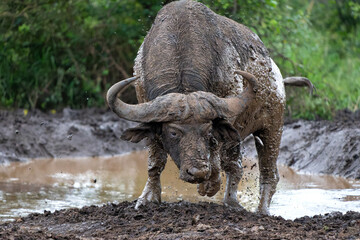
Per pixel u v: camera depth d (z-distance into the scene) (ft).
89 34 126.41
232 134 51.90
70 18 125.90
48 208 66.08
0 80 121.90
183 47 54.54
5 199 70.54
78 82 124.88
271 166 65.92
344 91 126.21
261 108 62.54
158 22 57.88
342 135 92.07
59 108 124.88
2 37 123.85
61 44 126.93
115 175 87.56
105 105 127.03
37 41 126.31
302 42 126.52
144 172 90.53
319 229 48.57
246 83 59.47
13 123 106.93
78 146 107.14
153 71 54.29
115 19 125.90
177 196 71.92
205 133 49.67
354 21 159.53
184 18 56.44
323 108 110.73
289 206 66.95
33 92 123.34
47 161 99.71
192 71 53.36
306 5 161.38
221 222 51.13
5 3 122.72
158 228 49.90
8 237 47.16
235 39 60.03
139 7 124.26
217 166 53.83
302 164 94.22
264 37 111.14
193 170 48.47
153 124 51.29
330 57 148.97
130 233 49.52
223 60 56.29
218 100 50.80
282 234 46.34
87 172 90.02
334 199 70.23
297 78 69.41
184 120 49.42
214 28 57.62
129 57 126.00
